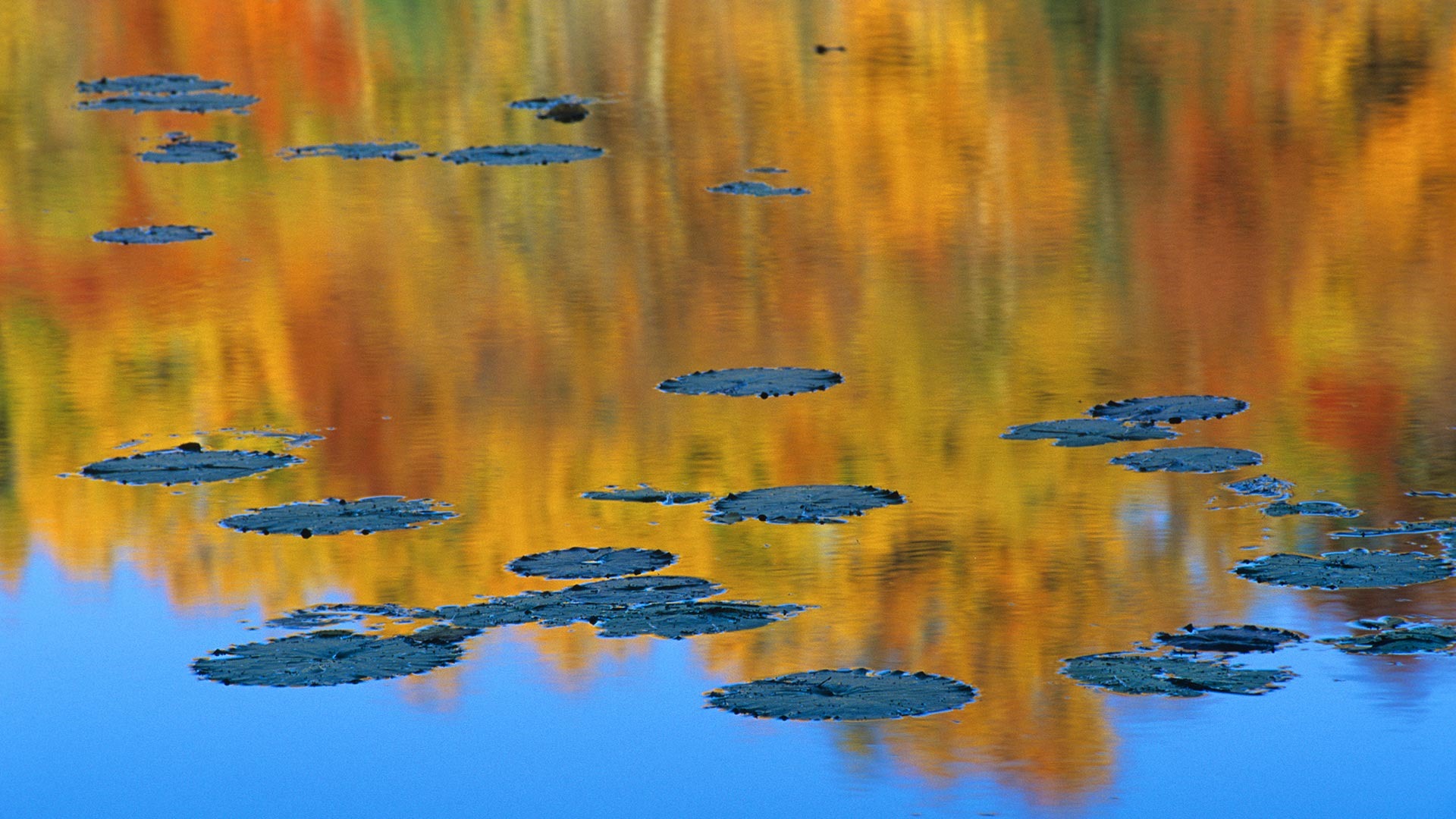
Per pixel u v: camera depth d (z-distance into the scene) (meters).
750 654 17.38
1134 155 43.47
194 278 33.19
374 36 65.19
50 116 50.94
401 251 35.22
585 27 66.75
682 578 19.22
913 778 14.98
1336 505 21.25
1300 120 47.31
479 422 25.05
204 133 48.09
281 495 22.19
